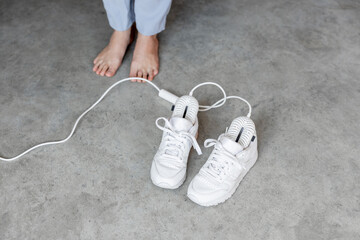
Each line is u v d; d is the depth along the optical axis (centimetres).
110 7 133
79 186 113
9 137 126
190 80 148
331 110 140
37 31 165
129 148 124
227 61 156
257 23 175
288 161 123
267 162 122
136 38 163
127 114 134
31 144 124
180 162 113
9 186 113
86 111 133
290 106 140
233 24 174
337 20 180
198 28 170
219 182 108
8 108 135
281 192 114
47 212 107
